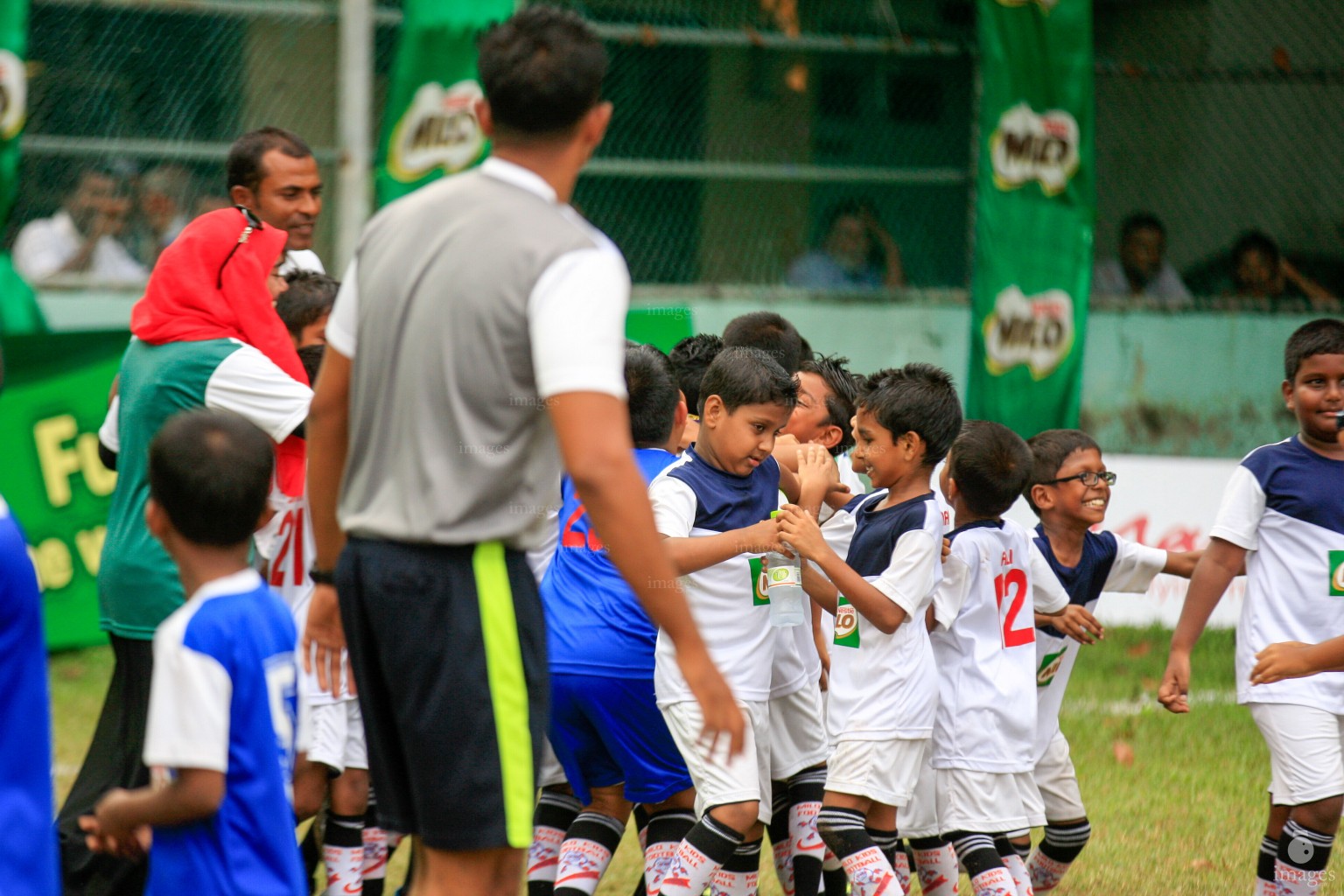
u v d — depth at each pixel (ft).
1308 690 50.11
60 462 94.32
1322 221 128.26
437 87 100.89
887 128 120.57
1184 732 81.71
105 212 102.47
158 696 32.24
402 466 31.50
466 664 31.37
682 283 116.88
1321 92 128.16
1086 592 55.21
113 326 101.50
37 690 30.83
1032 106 112.06
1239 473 52.85
